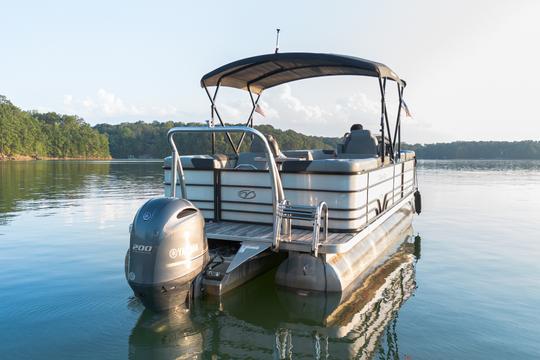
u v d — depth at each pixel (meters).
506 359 3.42
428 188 20.22
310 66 6.85
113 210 12.05
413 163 9.55
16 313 4.31
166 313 4.18
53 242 7.86
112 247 7.45
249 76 7.34
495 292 5.14
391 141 6.91
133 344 3.63
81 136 109.62
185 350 3.53
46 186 20.16
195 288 4.47
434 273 5.99
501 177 28.56
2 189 18.53
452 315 4.38
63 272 5.85
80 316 4.23
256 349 3.57
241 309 4.42
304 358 3.41
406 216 9.04
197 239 3.97
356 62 5.97
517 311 4.50
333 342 3.72
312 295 4.80
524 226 9.99
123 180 24.59
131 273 3.75
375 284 5.43
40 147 97.56
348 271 5.09
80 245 7.61
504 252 7.34
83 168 42.84
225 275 4.57
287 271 4.93
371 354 3.49
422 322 4.18
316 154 8.55
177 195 5.91
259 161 6.25
